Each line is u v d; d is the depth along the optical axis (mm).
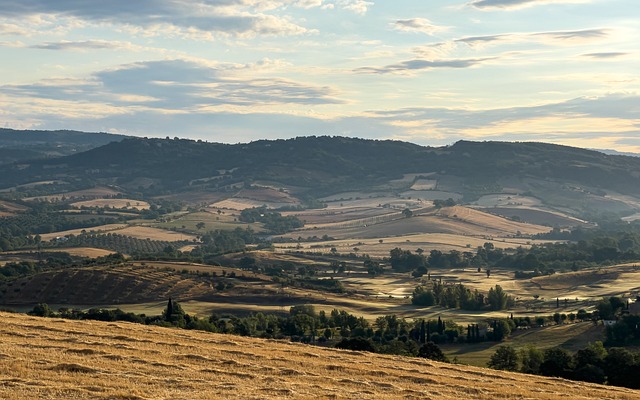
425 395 52625
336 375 58250
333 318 155250
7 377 43781
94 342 61344
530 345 120188
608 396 62688
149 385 45781
